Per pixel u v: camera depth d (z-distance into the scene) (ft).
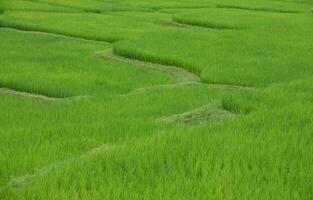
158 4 168.35
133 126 38.42
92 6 151.43
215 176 24.26
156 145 29.68
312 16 149.79
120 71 68.59
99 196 22.04
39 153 31.19
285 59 76.38
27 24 106.32
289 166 25.90
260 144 29.89
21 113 45.70
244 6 173.17
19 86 58.03
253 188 22.89
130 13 142.10
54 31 103.35
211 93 54.49
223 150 28.60
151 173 25.02
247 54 79.51
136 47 82.12
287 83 51.98
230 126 34.88
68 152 31.83
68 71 66.85
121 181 24.09
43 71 66.08
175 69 72.18
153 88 57.77
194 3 176.76
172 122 40.27
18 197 22.63
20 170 28.55
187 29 110.63
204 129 34.09
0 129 38.60
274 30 111.04
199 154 27.63
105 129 37.68
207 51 80.64
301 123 35.40
